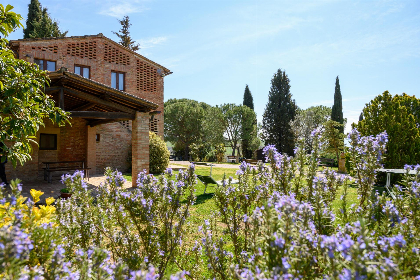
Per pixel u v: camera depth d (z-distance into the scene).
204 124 43.56
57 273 1.74
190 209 7.64
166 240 3.30
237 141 47.81
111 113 9.74
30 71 4.68
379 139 3.14
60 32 30.17
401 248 1.65
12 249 1.34
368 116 14.12
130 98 9.62
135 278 1.41
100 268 1.78
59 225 2.82
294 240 1.70
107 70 17.84
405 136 12.34
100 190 3.30
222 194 3.43
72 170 12.82
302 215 1.93
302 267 1.65
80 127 15.65
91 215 3.15
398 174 12.16
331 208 2.86
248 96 53.03
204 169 20.78
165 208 3.27
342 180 3.33
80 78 8.20
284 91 44.91
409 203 2.49
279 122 43.50
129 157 17.30
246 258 2.62
